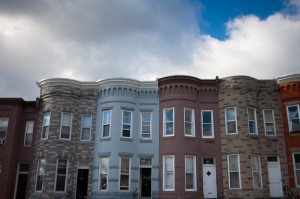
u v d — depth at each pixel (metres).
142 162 25.77
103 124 26.30
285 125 25.67
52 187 24.31
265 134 25.75
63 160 25.50
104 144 25.50
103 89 26.95
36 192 24.66
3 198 25.98
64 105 26.45
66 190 24.81
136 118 26.56
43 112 26.86
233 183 24.14
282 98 26.19
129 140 25.77
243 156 24.16
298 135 25.12
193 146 25.19
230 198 23.67
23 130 28.38
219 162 25.14
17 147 27.94
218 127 25.95
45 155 25.11
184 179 24.17
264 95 26.55
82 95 27.31
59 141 25.53
